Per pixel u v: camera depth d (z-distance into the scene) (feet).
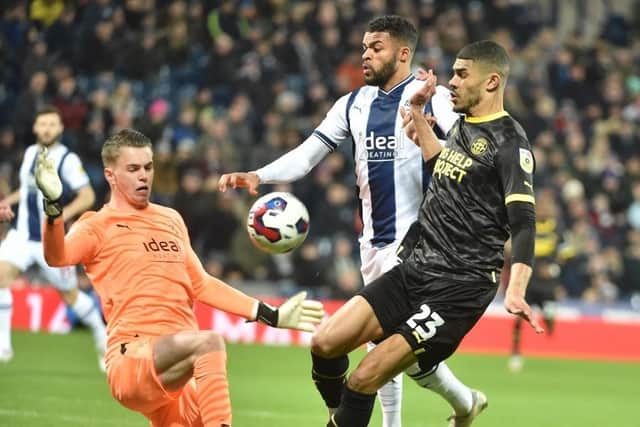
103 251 59.98
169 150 176.76
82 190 106.52
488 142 60.70
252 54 196.24
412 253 62.28
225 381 55.72
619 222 193.88
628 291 183.01
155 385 57.00
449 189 61.52
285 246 67.46
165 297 59.67
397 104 70.95
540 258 141.79
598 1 250.16
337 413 60.23
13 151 179.22
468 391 72.84
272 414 92.17
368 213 72.13
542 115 201.67
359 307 60.85
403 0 212.84
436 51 201.87
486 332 165.68
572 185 188.03
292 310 60.95
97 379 107.24
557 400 113.91
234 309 61.21
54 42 195.21
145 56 194.80
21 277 166.81
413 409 101.65
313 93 192.95
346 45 203.62
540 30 231.91
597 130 206.18
